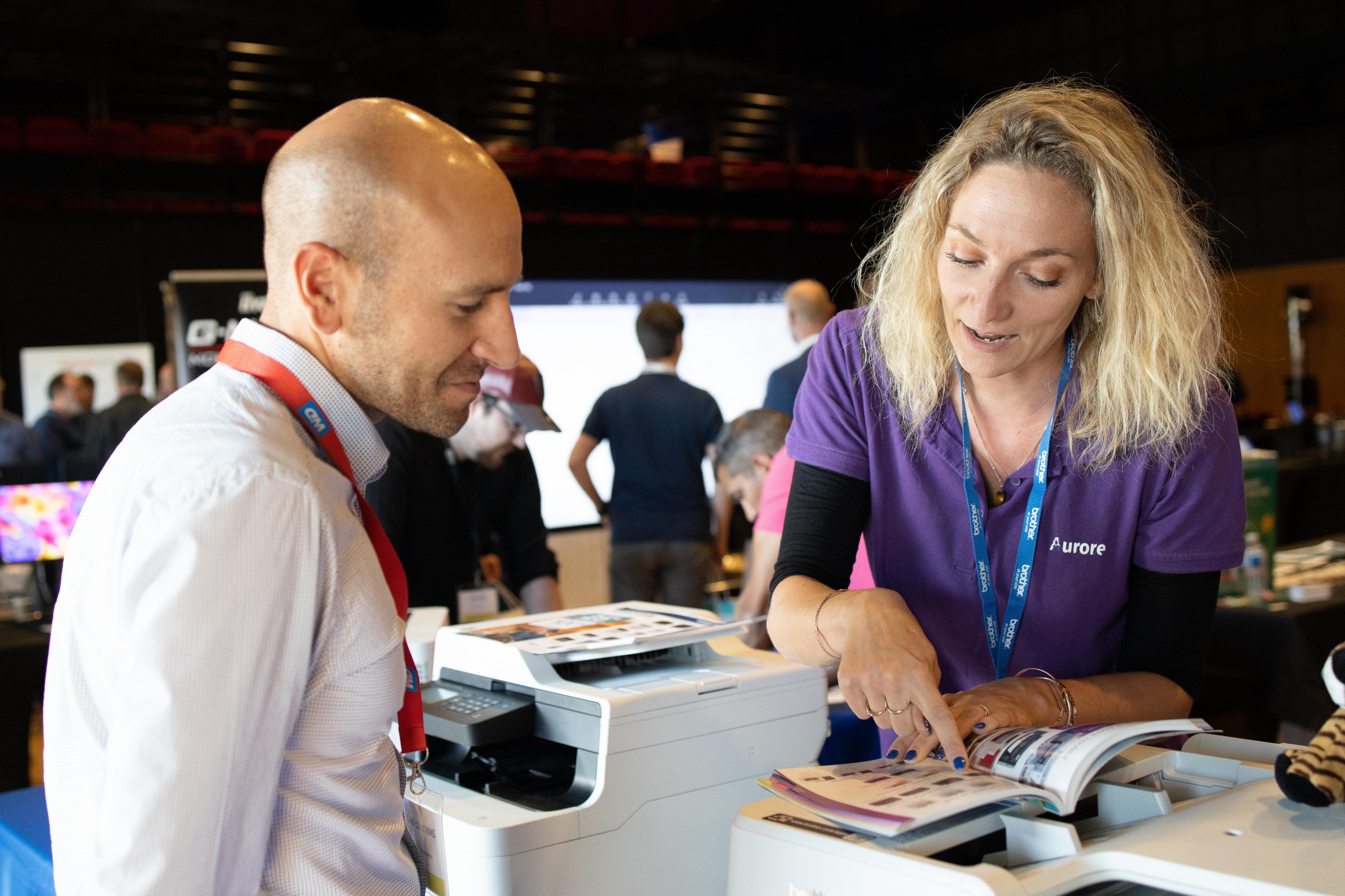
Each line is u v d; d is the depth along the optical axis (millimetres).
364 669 761
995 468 1100
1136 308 971
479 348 811
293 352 781
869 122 9664
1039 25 9914
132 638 660
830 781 829
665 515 4023
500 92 7988
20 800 1353
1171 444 1024
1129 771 846
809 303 3615
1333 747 751
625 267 7020
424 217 745
